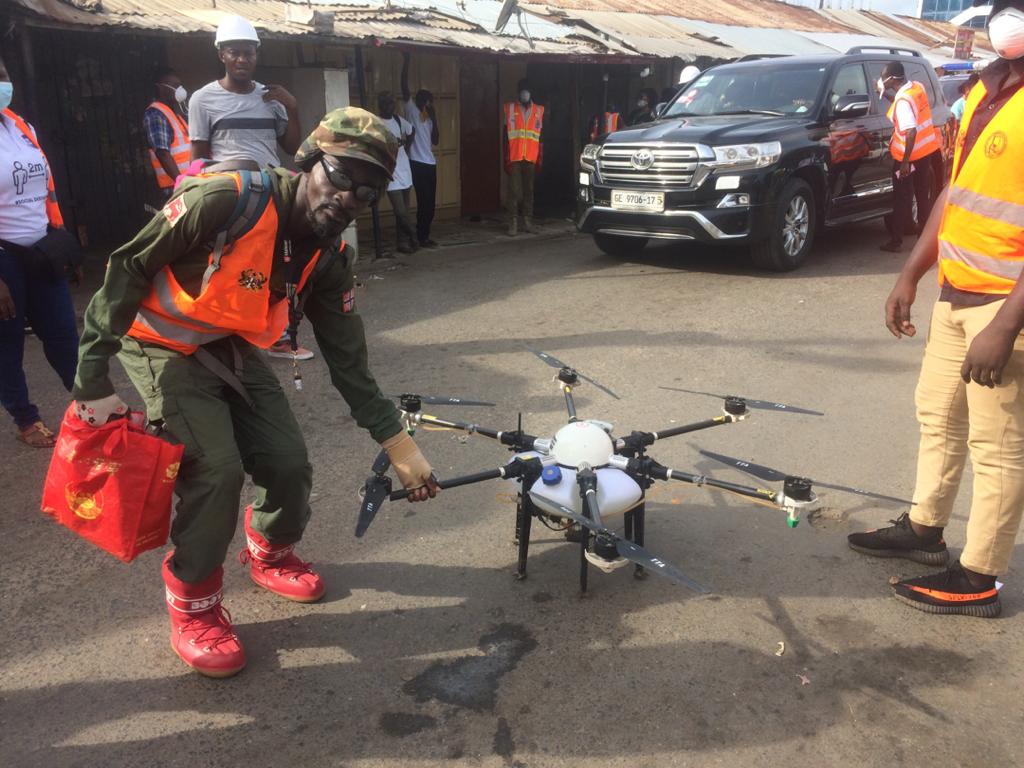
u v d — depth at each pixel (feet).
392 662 8.89
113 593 10.14
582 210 27.68
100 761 7.57
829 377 17.33
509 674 8.70
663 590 10.14
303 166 7.34
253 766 7.54
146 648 9.14
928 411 10.02
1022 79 8.30
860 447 14.03
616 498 9.09
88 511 7.60
